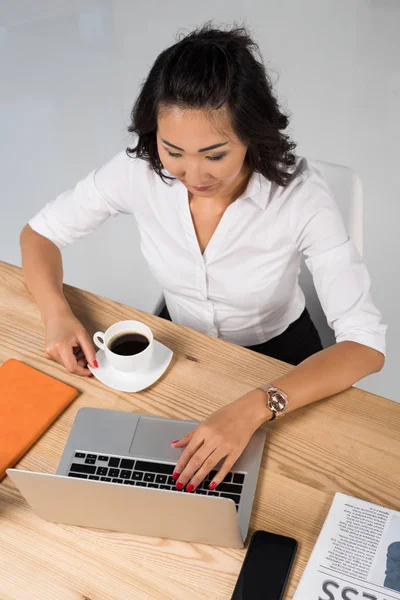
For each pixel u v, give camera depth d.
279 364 1.33
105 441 1.21
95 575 1.04
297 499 1.12
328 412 1.25
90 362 1.33
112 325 1.32
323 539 1.06
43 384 1.30
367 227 2.73
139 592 1.02
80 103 3.40
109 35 3.80
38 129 3.29
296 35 3.67
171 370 1.33
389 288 2.53
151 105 1.22
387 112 3.22
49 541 1.09
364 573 1.01
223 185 1.27
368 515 1.09
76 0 4.10
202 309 1.66
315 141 3.08
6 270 1.57
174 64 1.13
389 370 2.32
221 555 1.06
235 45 1.15
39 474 1.00
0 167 3.12
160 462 1.17
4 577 1.04
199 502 0.97
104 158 3.10
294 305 1.69
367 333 1.35
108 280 2.65
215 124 1.15
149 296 2.58
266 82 1.19
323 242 1.42
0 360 1.37
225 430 1.16
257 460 1.17
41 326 1.43
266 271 1.52
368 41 3.61
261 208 1.41
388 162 2.98
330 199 1.44
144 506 1.01
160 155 1.25
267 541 1.05
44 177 3.05
